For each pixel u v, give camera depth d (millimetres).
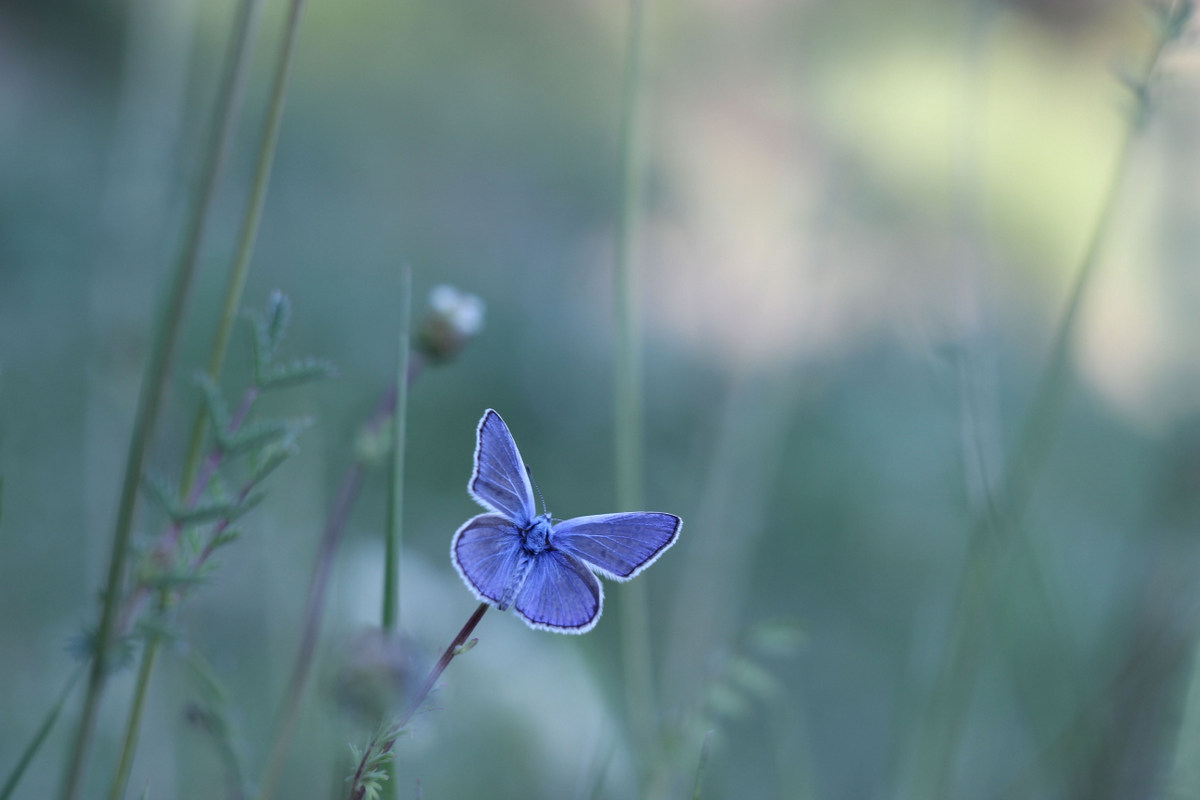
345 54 1251
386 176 1187
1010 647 594
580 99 1331
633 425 594
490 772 646
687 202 1016
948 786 584
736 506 649
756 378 670
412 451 900
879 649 850
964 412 591
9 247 849
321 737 597
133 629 498
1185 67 592
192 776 598
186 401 632
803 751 619
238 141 1057
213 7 863
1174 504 616
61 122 1034
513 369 1042
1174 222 752
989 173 1097
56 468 672
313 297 1009
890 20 1082
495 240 1193
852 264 926
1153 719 588
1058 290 1102
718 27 1147
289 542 628
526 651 679
